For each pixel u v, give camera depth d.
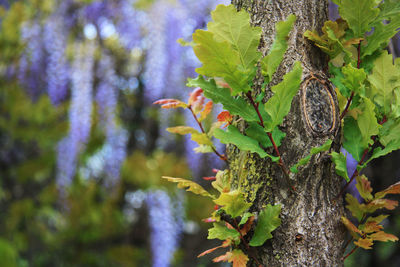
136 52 3.90
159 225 3.20
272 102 0.79
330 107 0.89
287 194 0.87
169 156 3.76
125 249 4.04
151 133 4.21
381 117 0.93
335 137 0.91
